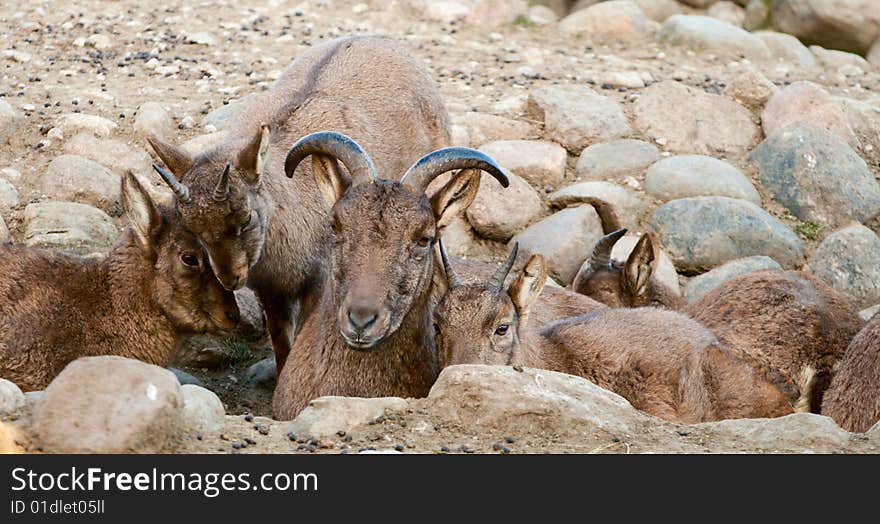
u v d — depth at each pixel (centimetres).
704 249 4269
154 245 3044
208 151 3141
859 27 6384
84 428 2106
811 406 3284
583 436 2306
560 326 3109
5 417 2181
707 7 6994
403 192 2677
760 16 6762
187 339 3519
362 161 2708
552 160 4525
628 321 3064
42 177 4028
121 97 4622
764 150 4691
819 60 6134
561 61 5509
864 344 2809
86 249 3731
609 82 5209
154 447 2139
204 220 2950
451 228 4250
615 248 4222
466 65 5347
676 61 5694
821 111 4850
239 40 5372
